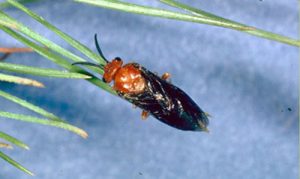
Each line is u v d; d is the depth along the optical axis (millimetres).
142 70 83
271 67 109
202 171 108
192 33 109
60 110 106
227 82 109
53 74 67
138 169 107
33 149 107
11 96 68
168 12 64
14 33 67
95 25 108
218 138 108
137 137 108
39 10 107
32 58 105
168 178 107
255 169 108
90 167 107
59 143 107
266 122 108
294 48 109
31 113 105
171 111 83
